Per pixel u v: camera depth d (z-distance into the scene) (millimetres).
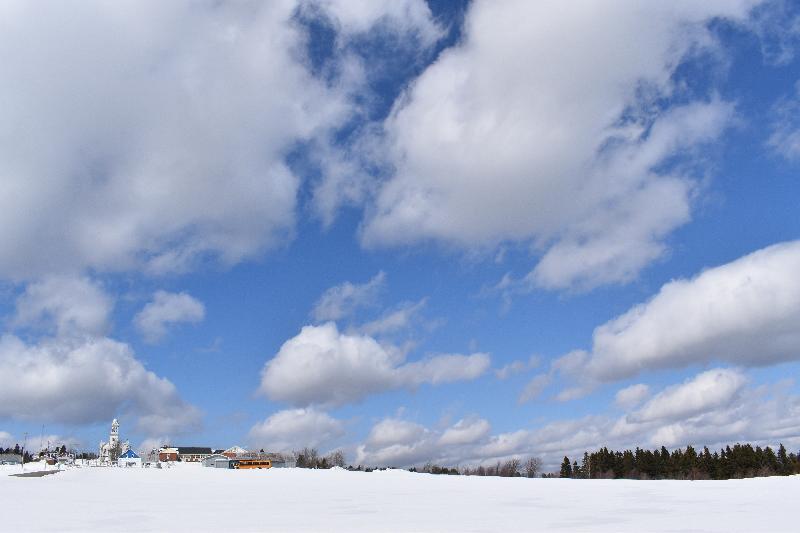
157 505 46188
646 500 51156
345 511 41656
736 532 29281
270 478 96125
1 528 31516
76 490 64000
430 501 51406
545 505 46781
